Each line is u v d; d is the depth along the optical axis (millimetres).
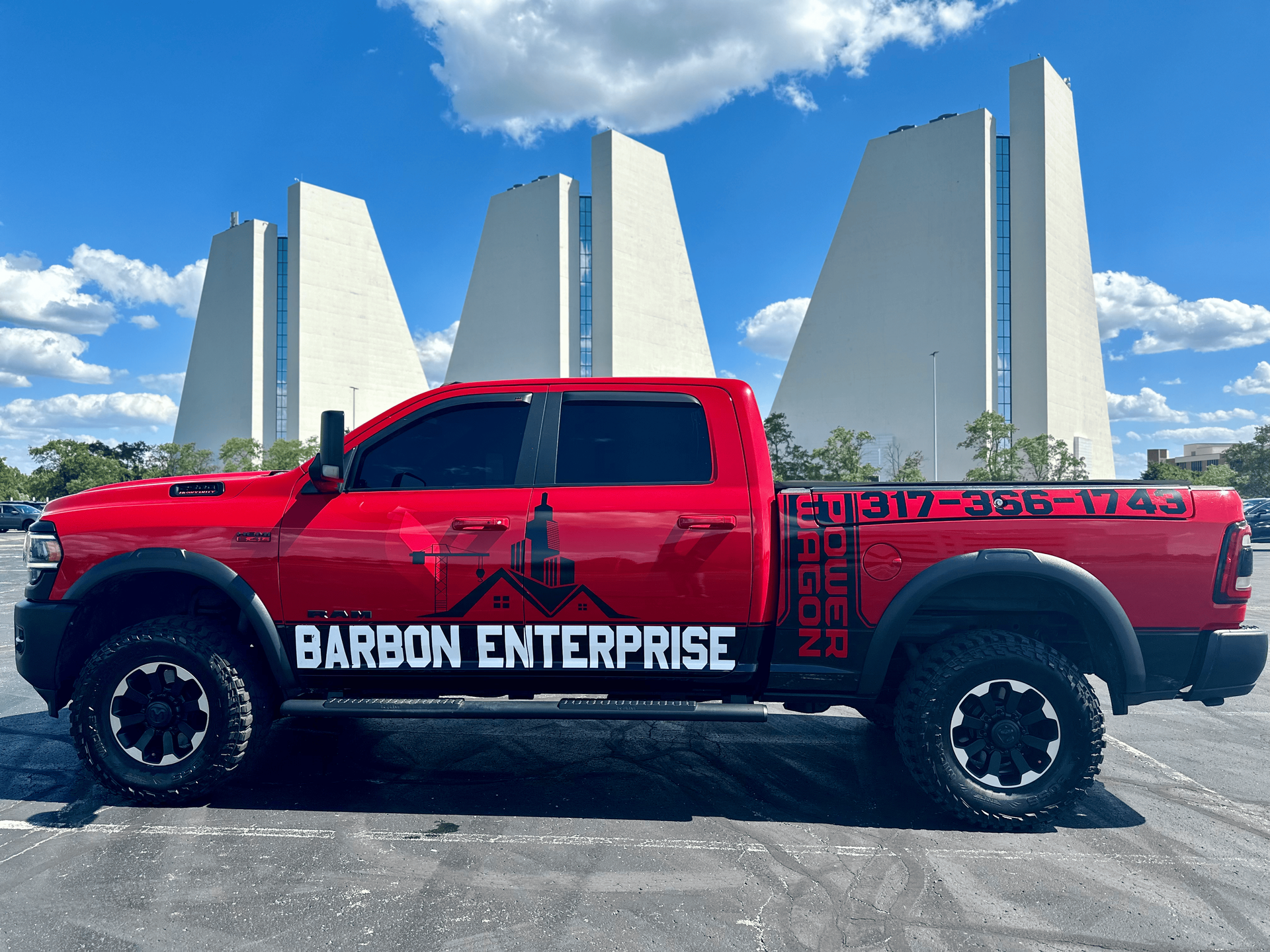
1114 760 4402
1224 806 3670
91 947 2381
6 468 69625
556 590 3354
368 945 2404
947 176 87500
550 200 102062
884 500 3355
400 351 131500
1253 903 2719
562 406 3586
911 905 2678
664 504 3385
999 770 3301
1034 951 2402
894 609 3291
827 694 3408
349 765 4117
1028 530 3289
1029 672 3227
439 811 3500
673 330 107688
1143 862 3039
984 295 84000
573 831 3289
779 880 2859
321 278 120500
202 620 3578
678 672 3373
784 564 3344
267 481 3621
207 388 126375
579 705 3260
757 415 3553
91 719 3432
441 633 3410
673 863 2988
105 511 3588
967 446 64625
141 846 3107
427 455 3592
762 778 3963
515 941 2434
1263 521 26625
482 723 4910
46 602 3543
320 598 3436
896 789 3824
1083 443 86438
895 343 91625
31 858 2992
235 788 3768
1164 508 3293
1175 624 3271
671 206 109000
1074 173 91562
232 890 2752
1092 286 96125
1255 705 5746
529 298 103375
